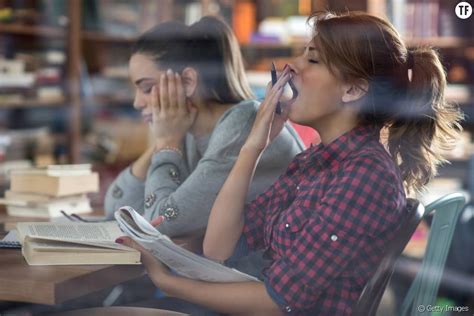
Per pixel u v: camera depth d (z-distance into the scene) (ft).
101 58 14.87
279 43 13.19
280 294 5.17
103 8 14.87
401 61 5.62
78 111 13.96
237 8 13.66
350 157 5.36
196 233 6.42
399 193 5.17
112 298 6.15
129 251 5.19
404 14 9.61
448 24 9.46
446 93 5.87
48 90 14.07
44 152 13.83
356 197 5.09
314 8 6.19
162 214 6.42
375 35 5.59
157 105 7.01
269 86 6.01
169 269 5.52
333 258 5.10
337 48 5.60
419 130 5.67
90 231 5.76
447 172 7.50
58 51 14.39
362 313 5.06
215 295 5.29
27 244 5.22
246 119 6.68
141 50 7.23
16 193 7.54
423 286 6.01
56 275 4.82
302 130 6.64
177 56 7.11
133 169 7.40
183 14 14.10
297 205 5.43
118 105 13.83
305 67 5.82
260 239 6.05
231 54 7.23
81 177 7.69
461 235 6.66
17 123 13.65
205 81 7.06
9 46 13.75
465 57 9.28
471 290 6.15
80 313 5.91
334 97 5.67
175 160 6.80
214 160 6.51
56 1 14.38
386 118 5.61
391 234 5.13
